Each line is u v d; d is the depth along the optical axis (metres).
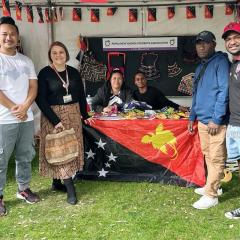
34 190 3.58
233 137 2.82
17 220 2.97
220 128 2.99
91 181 3.79
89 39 5.41
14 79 2.95
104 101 4.15
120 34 5.39
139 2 5.22
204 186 3.43
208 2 5.12
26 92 3.03
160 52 5.42
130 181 3.73
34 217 3.01
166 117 3.61
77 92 3.30
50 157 3.21
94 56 5.45
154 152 3.63
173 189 3.54
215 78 2.96
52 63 3.22
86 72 5.46
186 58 5.40
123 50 5.44
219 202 3.22
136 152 3.67
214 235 2.67
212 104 3.02
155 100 4.47
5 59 2.93
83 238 2.66
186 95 5.54
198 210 3.08
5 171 3.10
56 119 3.16
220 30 5.22
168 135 3.57
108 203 3.25
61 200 3.34
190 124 3.45
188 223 2.86
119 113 3.86
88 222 2.90
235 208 3.10
